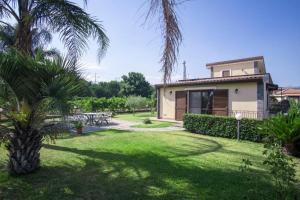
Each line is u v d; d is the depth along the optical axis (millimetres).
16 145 5230
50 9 6238
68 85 4684
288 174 3939
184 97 17688
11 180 4961
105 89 44438
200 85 16422
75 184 4793
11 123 5211
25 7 6312
